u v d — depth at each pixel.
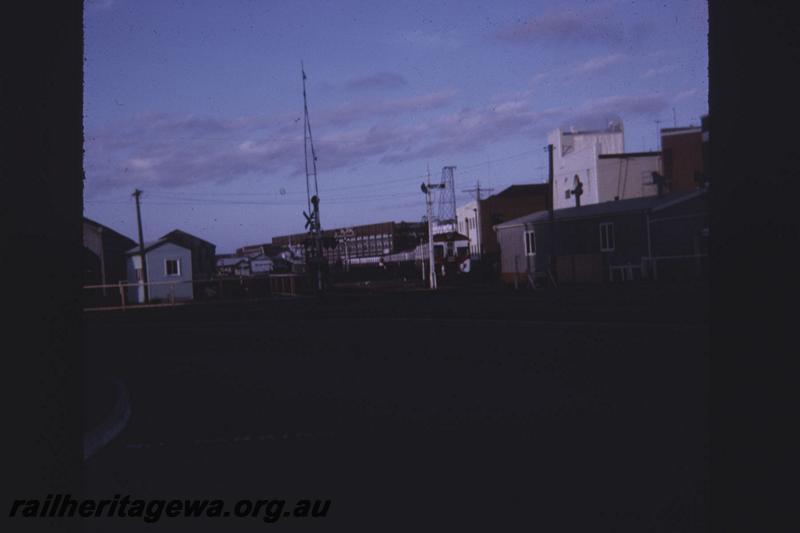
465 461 5.92
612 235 43.59
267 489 5.41
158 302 53.06
